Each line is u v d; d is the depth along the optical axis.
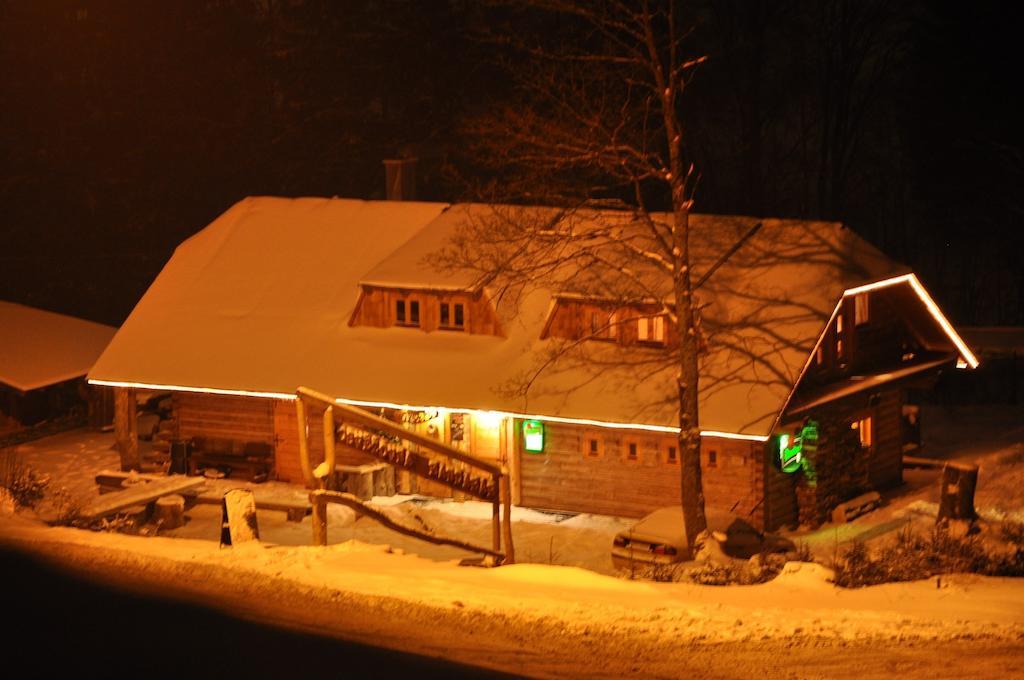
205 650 11.77
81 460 37.22
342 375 33.53
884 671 13.06
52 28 63.03
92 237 63.56
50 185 62.88
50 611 13.37
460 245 32.84
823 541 29.11
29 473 29.19
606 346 31.94
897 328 34.50
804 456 30.80
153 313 36.72
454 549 29.16
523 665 12.69
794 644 14.23
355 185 66.50
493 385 32.03
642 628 14.80
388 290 34.22
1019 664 13.45
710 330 30.59
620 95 30.05
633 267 32.03
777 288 31.14
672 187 26.47
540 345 32.53
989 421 40.75
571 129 27.61
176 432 35.88
